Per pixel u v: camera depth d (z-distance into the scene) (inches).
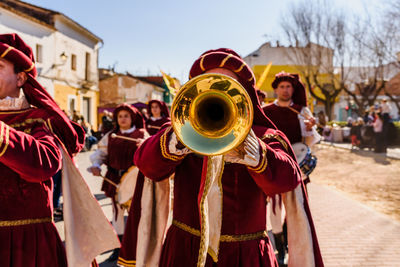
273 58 1670.8
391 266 165.8
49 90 893.2
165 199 84.2
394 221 235.6
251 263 70.1
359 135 752.3
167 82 82.9
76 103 1045.2
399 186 356.5
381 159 573.0
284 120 180.2
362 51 1216.8
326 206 277.4
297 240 75.1
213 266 70.4
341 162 544.4
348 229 219.9
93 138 738.2
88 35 1093.8
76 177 81.0
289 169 68.4
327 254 180.7
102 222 83.7
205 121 58.7
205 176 66.6
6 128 62.7
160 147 68.7
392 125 765.3
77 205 82.7
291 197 75.6
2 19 701.3
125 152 180.9
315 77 1338.6
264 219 76.0
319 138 181.3
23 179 73.2
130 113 192.5
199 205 65.8
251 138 63.4
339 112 1934.1
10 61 77.2
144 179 83.9
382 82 1248.8
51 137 75.2
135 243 83.7
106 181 186.2
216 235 68.8
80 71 1061.1
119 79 1553.9
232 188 71.4
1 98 78.0
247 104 56.1
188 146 56.8
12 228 72.2
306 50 1339.8
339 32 1263.5
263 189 69.9
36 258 73.9
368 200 301.1
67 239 80.0
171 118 56.9
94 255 84.4
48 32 874.8
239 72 72.1
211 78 56.5
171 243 75.7
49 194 79.0
